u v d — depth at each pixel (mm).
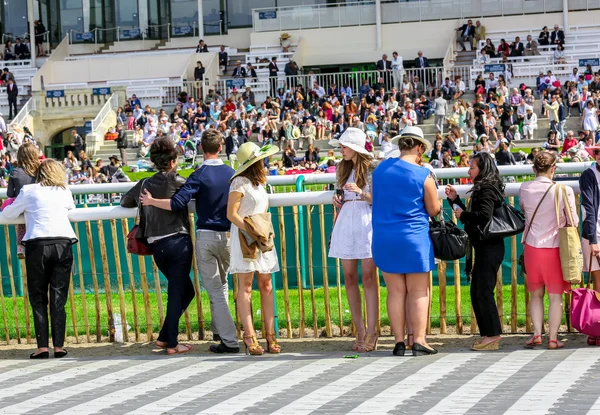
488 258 8438
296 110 37469
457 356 8297
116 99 41250
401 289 8414
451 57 42031
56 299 9094
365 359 8336
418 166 8320
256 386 7453
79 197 12633
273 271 8797
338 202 8688
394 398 6852
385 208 8281
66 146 42656
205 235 8836
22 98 44438
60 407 7055
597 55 40688
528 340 8914
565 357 8055
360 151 8477
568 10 42656
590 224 8375
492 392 6902
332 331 9727
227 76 44219
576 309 8438
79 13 48281
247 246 8516
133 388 7586
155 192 8883
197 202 8883
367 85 39438
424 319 8430
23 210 9086
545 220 8391
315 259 11539
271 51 44719
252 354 8773
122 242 11641
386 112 36406
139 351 9250
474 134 34125
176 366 8398
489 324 8500
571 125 35094
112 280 11688
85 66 44844
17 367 8695
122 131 35812
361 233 8562
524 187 8500
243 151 8547
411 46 43875
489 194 8250
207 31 47656
